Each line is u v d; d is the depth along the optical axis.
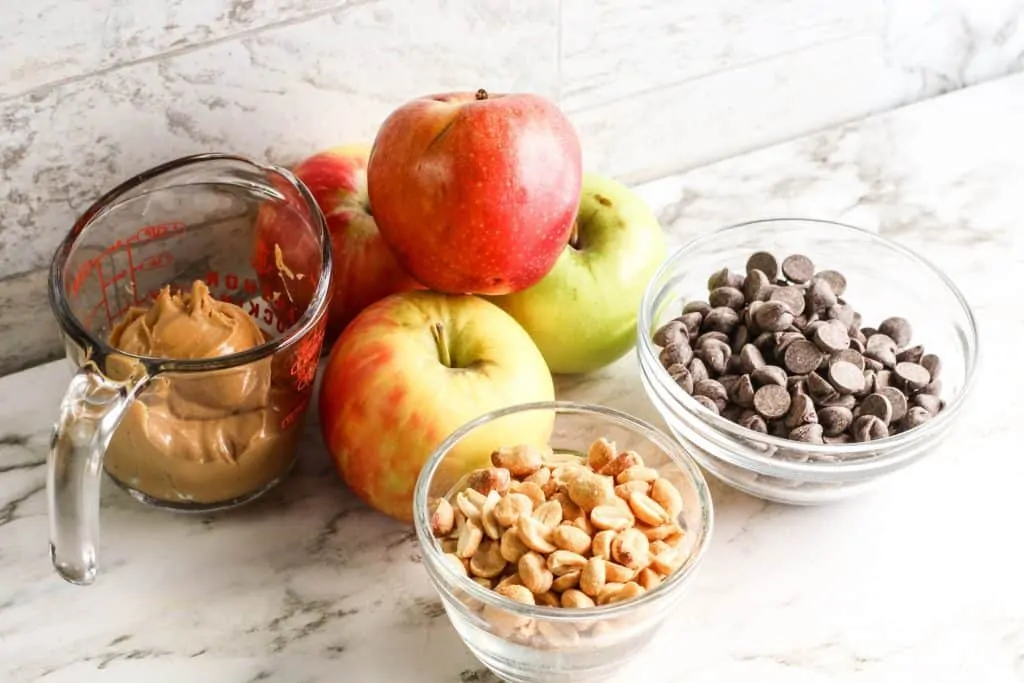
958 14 0.75
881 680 0.53
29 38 0.55
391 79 0.63
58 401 0.61
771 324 0.58
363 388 0.55
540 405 0.55
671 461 0.55
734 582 0.56
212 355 0.55
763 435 0.55
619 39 0.67
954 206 0.71
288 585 0.56
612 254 0.60
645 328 0.58
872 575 0.56
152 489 0.56
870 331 0.60
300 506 0.58
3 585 0.55
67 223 0.60
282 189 0.58
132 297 0.61
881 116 0.76
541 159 0.55
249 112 0.61
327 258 0.56
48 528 0.56
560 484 0.54
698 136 0.72
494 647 0.51
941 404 0.58
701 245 0.62
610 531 0.52
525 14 0.64
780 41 0.71
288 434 0.56
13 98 0.56
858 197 0.71
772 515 0.58
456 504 0.54
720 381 0.58
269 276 0.60
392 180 0.56
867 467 0.55
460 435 0.54
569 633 0.50
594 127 0.69
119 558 0.56
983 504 0.58
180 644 0.54
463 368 0.57
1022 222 0.70
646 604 0.50
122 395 0.51
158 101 0.59
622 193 0.62
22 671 0.53
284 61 0.60
